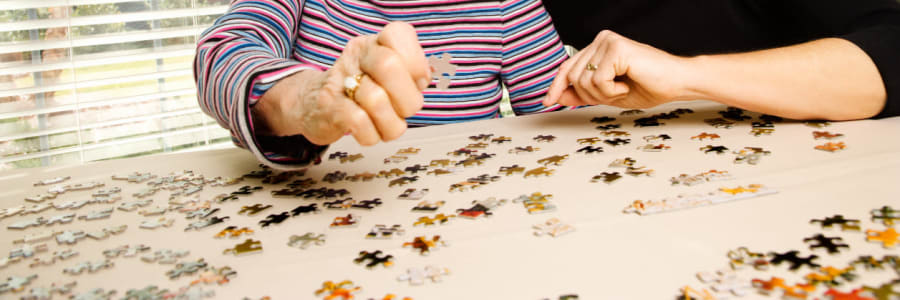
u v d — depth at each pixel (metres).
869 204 0.87
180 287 0.80
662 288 0.77
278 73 0.91
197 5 2.58
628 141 1.09
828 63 1.11
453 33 1.32
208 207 0.95
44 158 2.44
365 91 0.82
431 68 0.86
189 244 0.87
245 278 0.81
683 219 0.86
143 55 2.48
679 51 1.55
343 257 0.83
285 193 0.98
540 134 1.14
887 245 0.80
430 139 1.15
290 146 0.95
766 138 1.07
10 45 2.23
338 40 1.27
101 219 0.93
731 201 0.89
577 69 1.15
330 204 0.94
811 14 1.31
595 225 0.86
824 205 0.87
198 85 1.02
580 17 1.58
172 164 1.09
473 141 1.13
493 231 0.86
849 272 0.77
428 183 0.98
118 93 2.52
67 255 0.86
